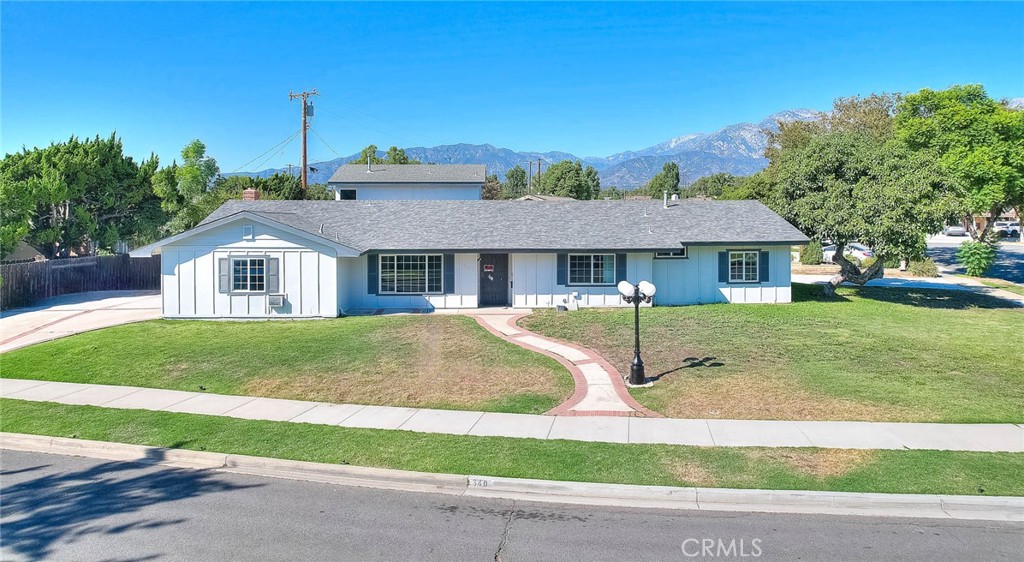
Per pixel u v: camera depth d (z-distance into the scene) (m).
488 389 13.30
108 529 7.28
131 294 31.20
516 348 16.98
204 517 7.63
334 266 22.28
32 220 34.06
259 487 8.65
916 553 6.70
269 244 22.25
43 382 14.22
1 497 8.27
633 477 8.65
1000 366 15.02
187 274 22.31
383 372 14.67
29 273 27.38
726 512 7.84
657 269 26.02
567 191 84.81
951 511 7.81
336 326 20.31
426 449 9.80
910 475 8.59
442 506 8.02
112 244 38.12
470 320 21.27
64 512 7.78
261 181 43.12
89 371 15.00
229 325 20.84
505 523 7.50
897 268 42.69
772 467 8.95
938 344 17.50
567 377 14.12
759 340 17.88
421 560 6.53
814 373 14.29
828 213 26.30
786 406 11.89
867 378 13.87
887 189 25.11
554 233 25.52
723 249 26.08
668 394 12.77
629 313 22.81
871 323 20.89
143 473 9.20
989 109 42.44
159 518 7.60
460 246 24.16
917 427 10.67
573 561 6.52
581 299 25.11
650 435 10.41
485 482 8.62
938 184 25.84
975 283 35.22
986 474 8.61
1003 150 39.81
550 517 7.68
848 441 10.01
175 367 15.23
